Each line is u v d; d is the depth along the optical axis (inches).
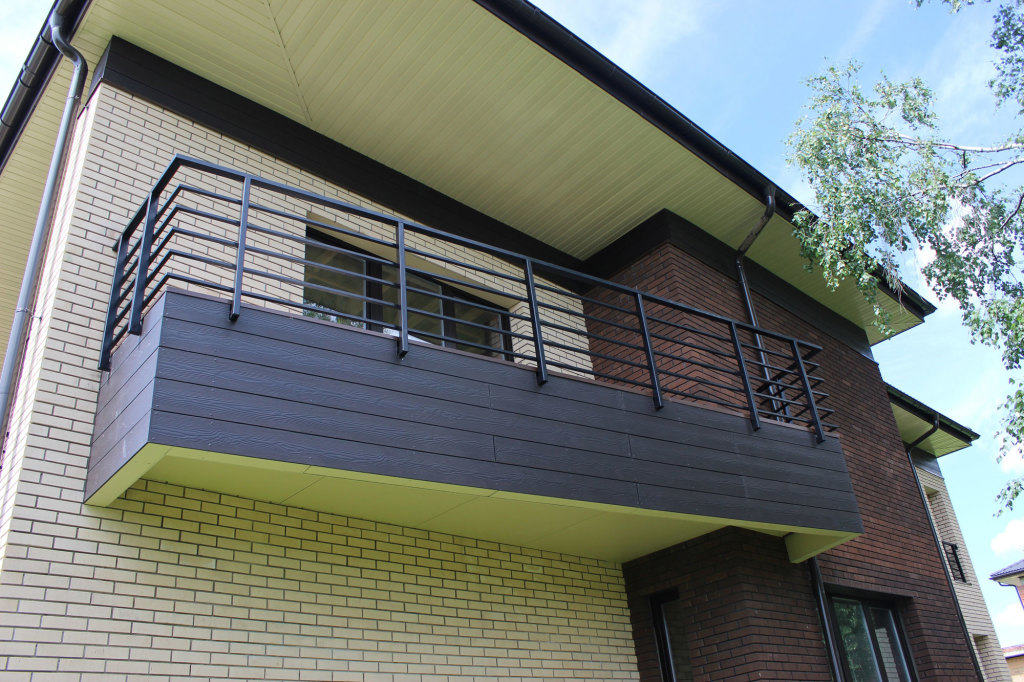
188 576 161.5
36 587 140.2
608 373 285.1
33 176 264.1
